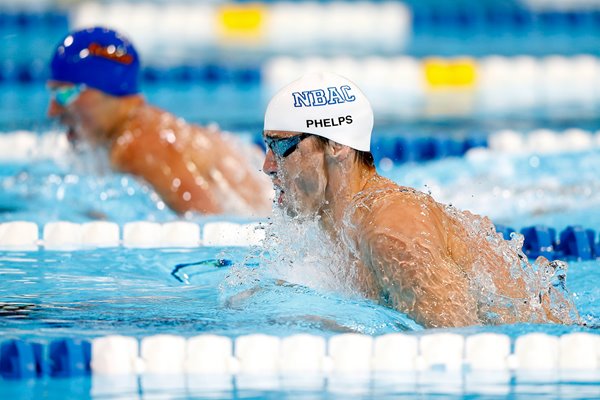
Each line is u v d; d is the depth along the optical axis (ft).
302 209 35.65
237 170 62.44
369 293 35.01
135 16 120.57
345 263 35.55
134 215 59.21
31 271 44.14
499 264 36.37
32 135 80.33
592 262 48.26
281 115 34.99
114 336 31.37
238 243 51.34
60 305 37.37
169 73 104.12
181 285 41.50
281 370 31.09
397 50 114.32
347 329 33.30
